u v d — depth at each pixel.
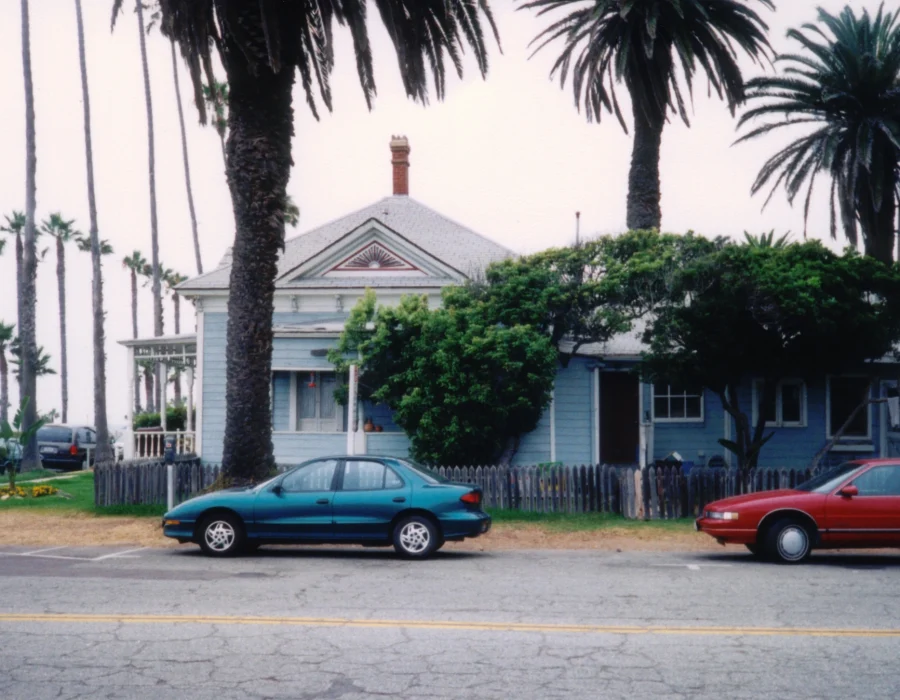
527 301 21.91
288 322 26.53
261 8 16.52
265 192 17.66
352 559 13.74
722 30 25.44
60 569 12.63
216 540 13.88
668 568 12.98
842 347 19.34
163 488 19.95
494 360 21.17
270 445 18.27
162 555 14.18
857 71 27.61
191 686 7.16
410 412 21.61
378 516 13.69
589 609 9.91
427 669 7.62
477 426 21.47
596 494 19.31
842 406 25.08
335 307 26.48
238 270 17.88
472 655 8.03
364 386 22.77
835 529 13.43
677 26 25.19
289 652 8.12
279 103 17.73
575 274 22.25
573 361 24.08
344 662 7.81
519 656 8.02
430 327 21.70
